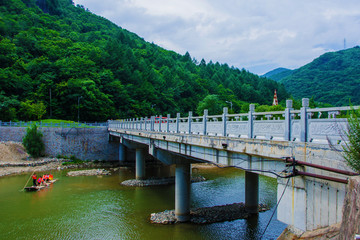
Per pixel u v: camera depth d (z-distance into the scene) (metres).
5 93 65.75
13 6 114.88
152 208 24.33
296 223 8.90
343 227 6.26
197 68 167.25
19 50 83.62
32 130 46.09
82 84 74.38
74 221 21.23
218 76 154.75
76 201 26.44
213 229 19.42
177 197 21.14
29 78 72.81
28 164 42.34
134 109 90.00
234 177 36.72
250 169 11.41
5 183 33.34
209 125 14.66
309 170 8.18
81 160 48.53
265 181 33.50
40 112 64.44
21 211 23.53
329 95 139.88
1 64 74.62
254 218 21.36
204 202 25.62
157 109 99.94
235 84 148.62
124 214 22.78
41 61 77.94
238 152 11.98
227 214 21.97
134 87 94.38
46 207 24.62
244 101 139.38
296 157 8.56
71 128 48.56
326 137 7.30
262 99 144.88
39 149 46.22
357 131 6.50
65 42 100.00
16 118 62.34
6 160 42.12
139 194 29.08
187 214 21.09
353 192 5.99
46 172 40.31
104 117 79.44
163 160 22.97
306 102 8.44
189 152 17.50
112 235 18.66
